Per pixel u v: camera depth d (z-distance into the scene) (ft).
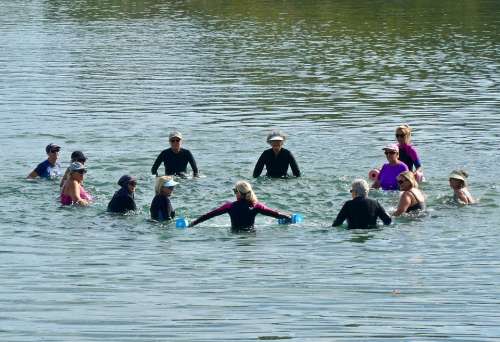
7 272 151.23
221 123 274.57
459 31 468.34
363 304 133.28
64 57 403.54
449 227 178.70
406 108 294.05
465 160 228.63
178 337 119.65
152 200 190.49
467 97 310.65
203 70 369.91
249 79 349.41
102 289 141.79
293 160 214.90
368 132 260.62
